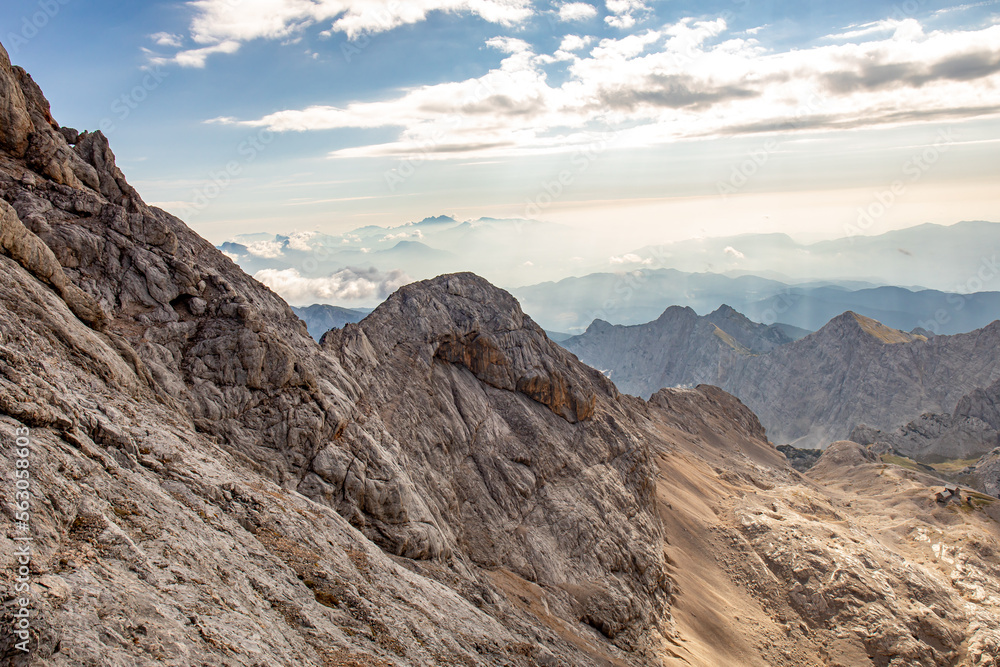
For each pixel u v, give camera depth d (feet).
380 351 238.07
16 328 89.76
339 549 104.83
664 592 245.86
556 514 230.48
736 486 442.09
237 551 82.02
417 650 88.43
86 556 60.95
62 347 96.84
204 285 147.64
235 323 143.23
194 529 78.74
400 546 142.51
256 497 100.22
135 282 136.77
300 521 102.47
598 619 196.34
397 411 209.97
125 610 56.44
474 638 107.14
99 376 101.04
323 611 82.99
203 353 136.36
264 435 136.46
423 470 195.31
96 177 147.02
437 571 146.20
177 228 167.73
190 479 92.27
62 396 83.10
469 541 196.95
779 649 253.24
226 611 66.95
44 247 108.27
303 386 149.79
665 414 612.29
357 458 149.79
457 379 258.78
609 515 248.52
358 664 74.69
